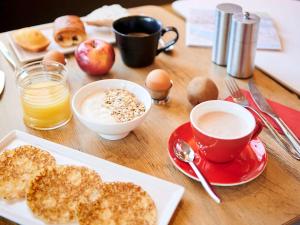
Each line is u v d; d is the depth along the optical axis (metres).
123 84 0.43
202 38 0.61
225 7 0.51
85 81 0.50
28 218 0.30
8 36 0.60
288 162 0.37
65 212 0.30
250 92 0.47
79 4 1.10
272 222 0.30
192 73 0.52
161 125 0.42
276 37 0.61
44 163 0.35
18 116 0.43
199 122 0.36
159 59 0.55
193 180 0.34
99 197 0.31
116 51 0.58
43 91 0.41
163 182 0.33
